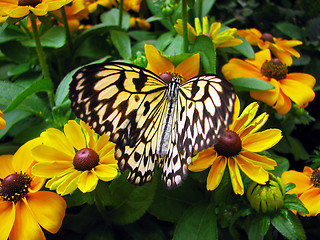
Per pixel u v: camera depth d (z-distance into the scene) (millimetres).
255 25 494
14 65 421
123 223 284
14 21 281
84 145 254
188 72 295
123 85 212
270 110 339
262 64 351
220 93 193
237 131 250
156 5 390
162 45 359
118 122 215
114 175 221
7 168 264
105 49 406
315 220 303
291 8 535
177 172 211
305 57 447
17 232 225
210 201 284
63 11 370
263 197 235
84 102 203
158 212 290
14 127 383
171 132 220
